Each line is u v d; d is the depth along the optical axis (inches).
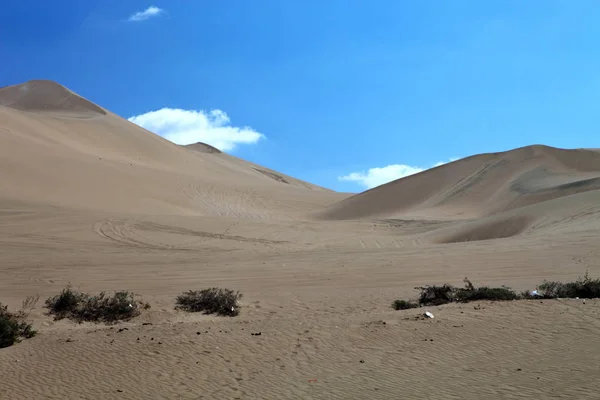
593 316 398.3
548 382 268.1
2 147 2048.5
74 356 355.6
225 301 535.8
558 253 811.4
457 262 785.6
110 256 918.4
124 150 3329.2
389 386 278.1
